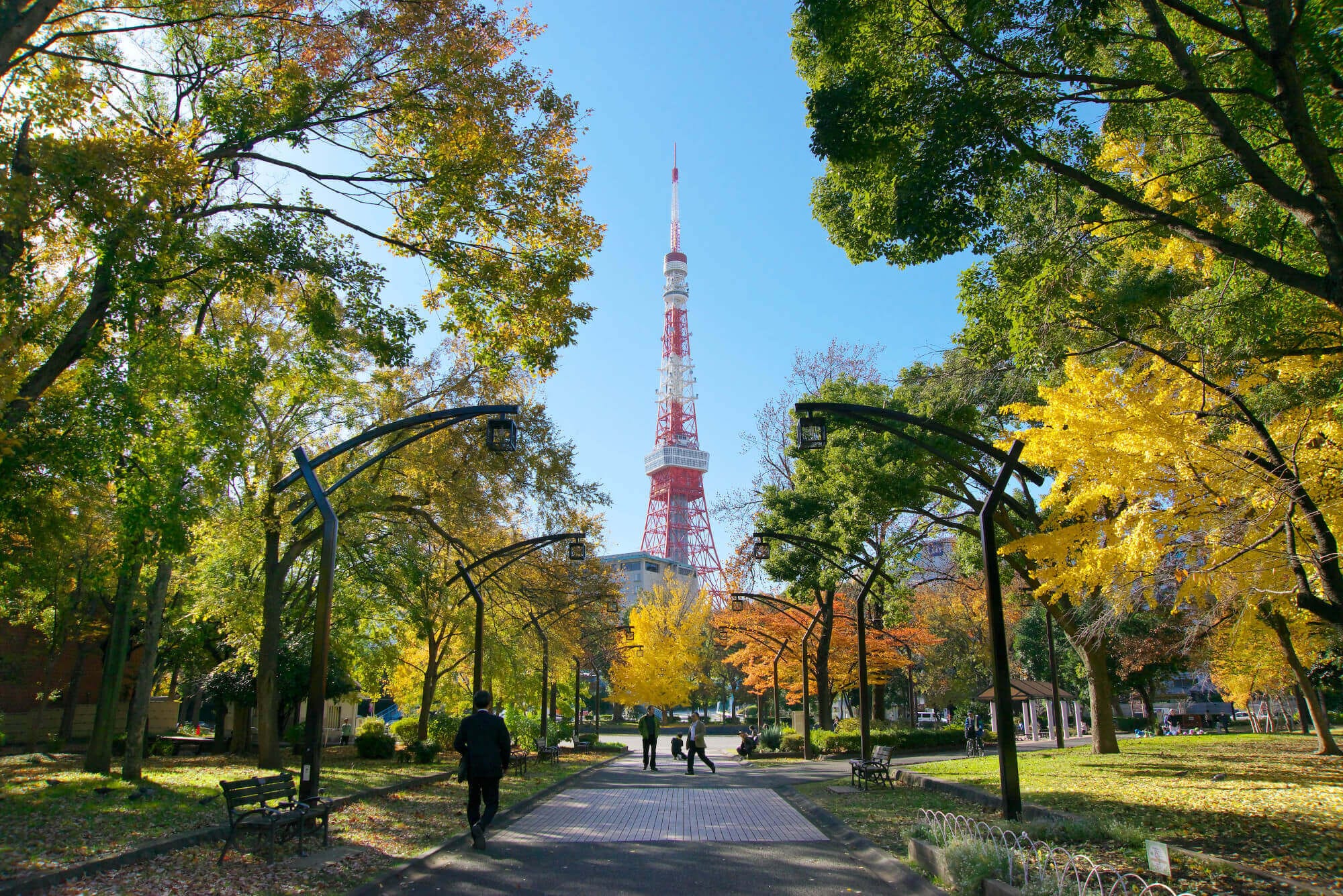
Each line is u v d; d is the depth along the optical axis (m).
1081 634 16.73
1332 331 10.64
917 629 39.22
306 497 19.70
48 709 29.73
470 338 14.97
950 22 10.18
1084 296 11.84
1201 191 10.95
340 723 38.81
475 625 26.91
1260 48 8.25
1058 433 10.96
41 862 7.97
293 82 12.79
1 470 10.84
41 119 10.70
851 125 10.39
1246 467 10.05
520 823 12.70
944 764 22.69
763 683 44.62
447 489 20.91
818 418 12.73
